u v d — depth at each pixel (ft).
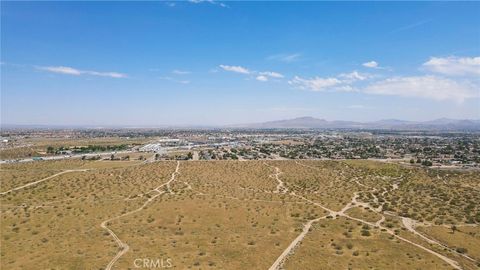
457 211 399.03
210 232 326.44
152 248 284.20
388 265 254.47
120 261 256.32
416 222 364.38
